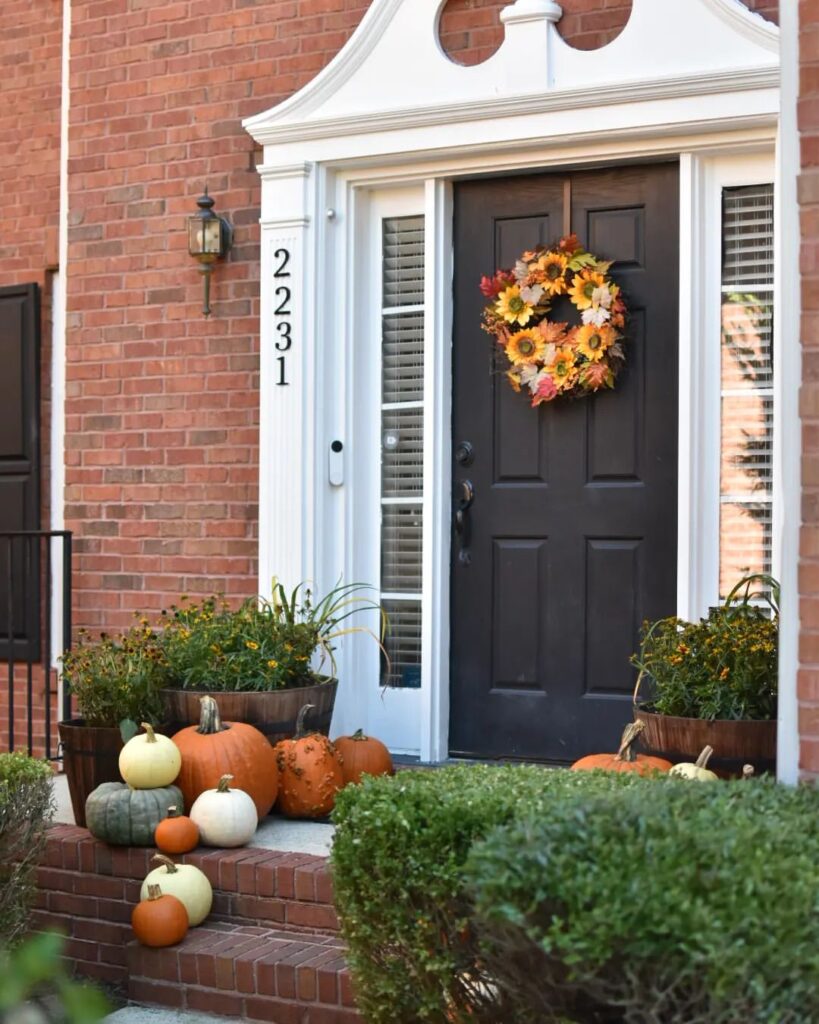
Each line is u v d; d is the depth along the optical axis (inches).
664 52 178.7
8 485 256.4
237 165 210.1
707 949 84.9
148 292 217.3
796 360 119.2
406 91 195.3
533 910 89.8
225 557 209.9
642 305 187.5
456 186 200.2
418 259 204.4
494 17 191.3
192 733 171.2
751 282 181.9
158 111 217.0
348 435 204.2
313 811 175.0
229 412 209.9
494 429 197.2
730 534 182.4
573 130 183.3
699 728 156.4
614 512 189.2
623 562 188.5
